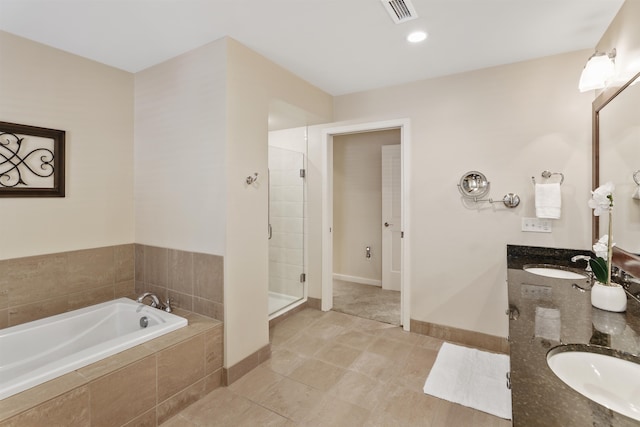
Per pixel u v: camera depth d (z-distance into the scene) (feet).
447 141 9.28
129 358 5.80
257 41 7.38
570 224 7.88
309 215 11.99
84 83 8.23
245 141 7.63
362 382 7.41
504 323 8.73
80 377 5.20
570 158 7.84
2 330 6.68
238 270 7.55
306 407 6.57
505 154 8.55
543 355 3.40
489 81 8.71
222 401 6.78
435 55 8.05
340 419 6.23
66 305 8.04
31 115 7.35
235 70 7.34
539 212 7.86
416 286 9.88
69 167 8.03
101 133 8.60
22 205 7.30
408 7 6.07
